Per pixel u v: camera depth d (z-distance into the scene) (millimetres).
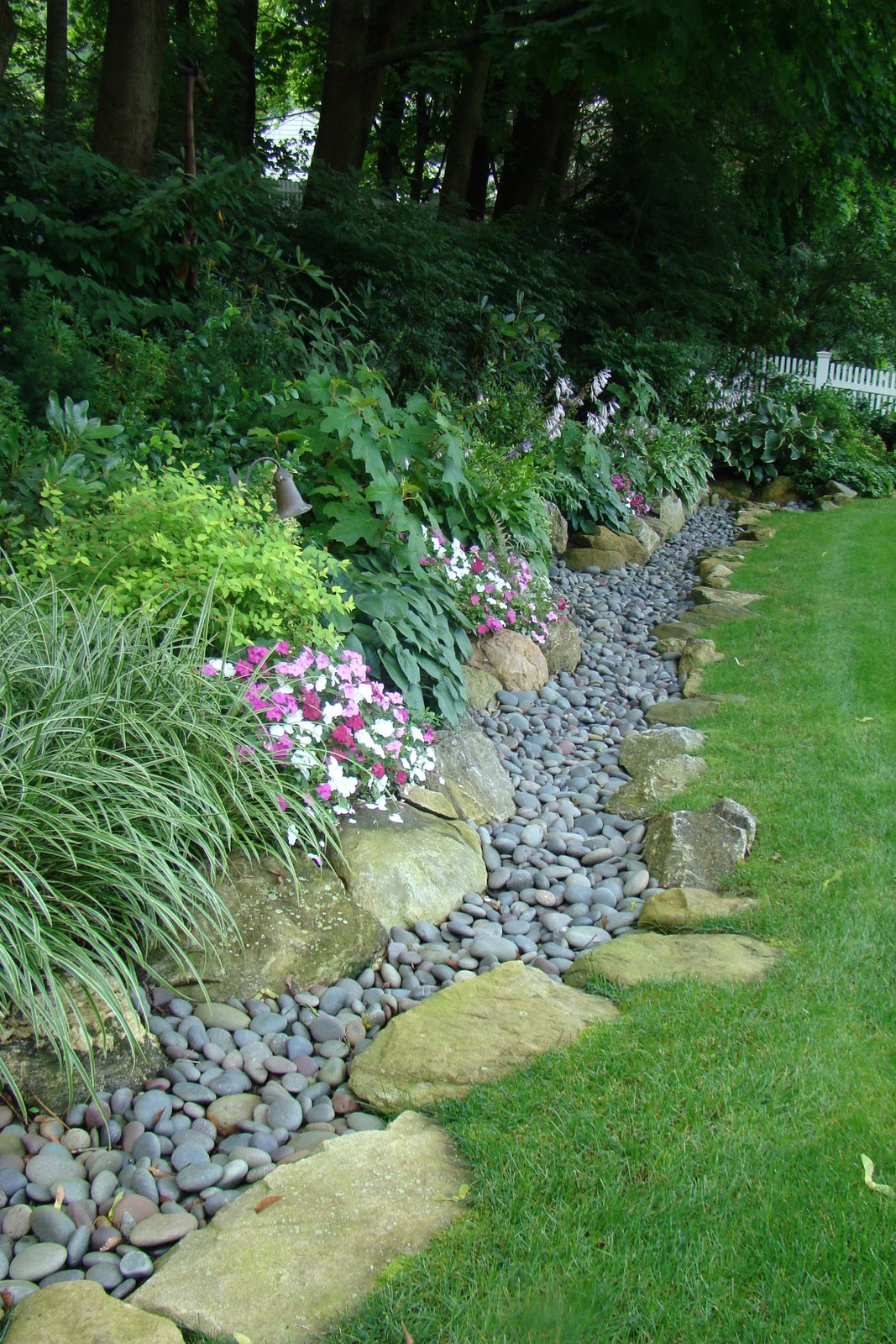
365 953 3172
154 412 6043
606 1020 2762
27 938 2488
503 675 5688
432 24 14734
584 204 15516
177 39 13070
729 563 8953
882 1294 1892
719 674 6008
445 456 5539
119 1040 2605
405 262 10258
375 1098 2549
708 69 10516
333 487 4910
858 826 3902
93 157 7668
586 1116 2346
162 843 2861
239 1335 1832
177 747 3090
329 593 4387
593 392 11383
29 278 6898
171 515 3801
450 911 3537
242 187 7816
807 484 12758
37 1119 2451
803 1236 2006
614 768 4848
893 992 2838
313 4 15000
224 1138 2482
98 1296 1911
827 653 6215
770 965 3008
